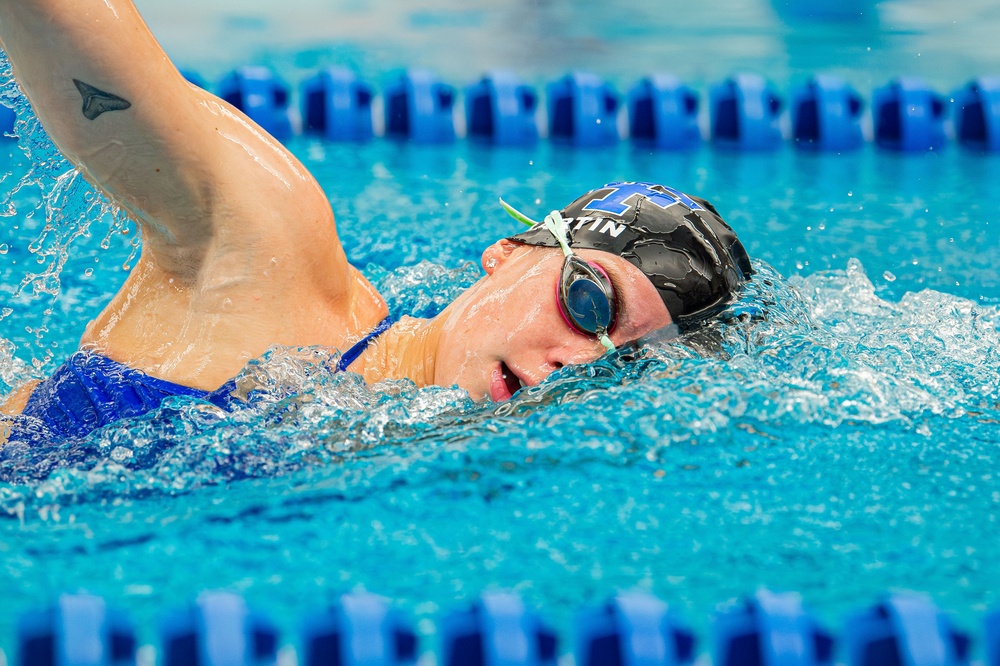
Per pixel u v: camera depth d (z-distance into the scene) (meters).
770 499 5.56
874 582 5.08
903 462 5.90
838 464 5.84
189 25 20.16
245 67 15.20
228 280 5.82
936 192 12.77
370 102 15.14
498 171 13.32
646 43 19.89
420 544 5.21
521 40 20.03
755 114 15.09
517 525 5.35
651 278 5.96
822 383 6.36
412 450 5.81
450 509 5.44
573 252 6.02
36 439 5.83
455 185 12.63
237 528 5.27
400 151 14.12
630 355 5.99
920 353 7.26
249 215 5.75
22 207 10.63
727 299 6.26
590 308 5.82
